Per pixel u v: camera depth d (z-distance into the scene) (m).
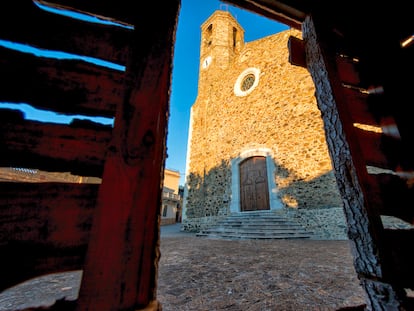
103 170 0.64
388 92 1.26
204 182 8.34
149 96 0.74
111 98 0.72
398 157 1.15
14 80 0.64
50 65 0.69
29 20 0.70
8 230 0.54
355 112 1.20
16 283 0.52
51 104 0.67
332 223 4.71
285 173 5.91
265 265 2.46
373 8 1.38
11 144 0.60
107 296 0.53
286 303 1.44
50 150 0.64
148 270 0.60
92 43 0.76
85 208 0.61
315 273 2.09
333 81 1.17
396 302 0.81
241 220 6.04
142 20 0.84
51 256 0.55
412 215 1.05
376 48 1.39
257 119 7.16
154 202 0.66
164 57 0.80
